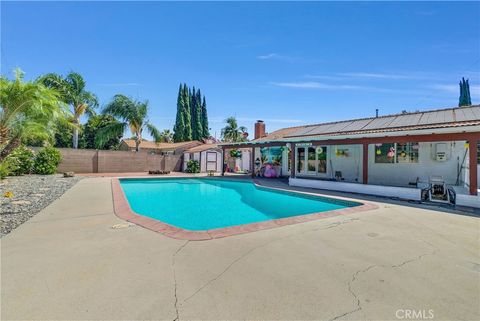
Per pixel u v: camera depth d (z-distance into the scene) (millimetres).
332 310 2615
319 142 13555
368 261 3857
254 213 9570
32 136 10875
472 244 4672
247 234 5125
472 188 8531
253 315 2518
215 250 4227
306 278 3293
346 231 5422
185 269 3510
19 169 17438
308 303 2730
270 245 4496
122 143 36969
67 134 33531
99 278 3219
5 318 2410
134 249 4227
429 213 7281
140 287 3016
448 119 11734
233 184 17578
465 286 3131
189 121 44531
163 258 3875
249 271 3475
